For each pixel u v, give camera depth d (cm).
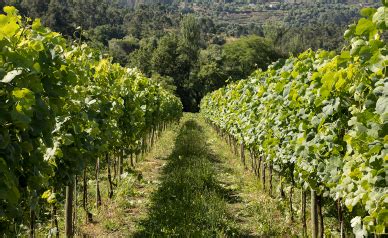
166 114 1962
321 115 429
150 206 823
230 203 876
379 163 281
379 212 273
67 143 458
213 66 6331
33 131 312
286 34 10044
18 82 294
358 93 322
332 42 8856
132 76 1138
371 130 277
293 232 669
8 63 285
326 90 370
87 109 579
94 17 8694
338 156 420
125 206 814
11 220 312
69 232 598
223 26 16550
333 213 716
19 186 321
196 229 663
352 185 334
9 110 282
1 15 280
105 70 773
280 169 739
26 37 371
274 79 732
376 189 282
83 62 631
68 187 594
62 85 399
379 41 267
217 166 1343
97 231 672
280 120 635
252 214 787
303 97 488
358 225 347
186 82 6347
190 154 1477
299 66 536
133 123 926
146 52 7044
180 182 968
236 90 1156
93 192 909
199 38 9744
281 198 806
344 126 402
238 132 1200
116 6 12519
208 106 2642
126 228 693
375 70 274
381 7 248
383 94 257
